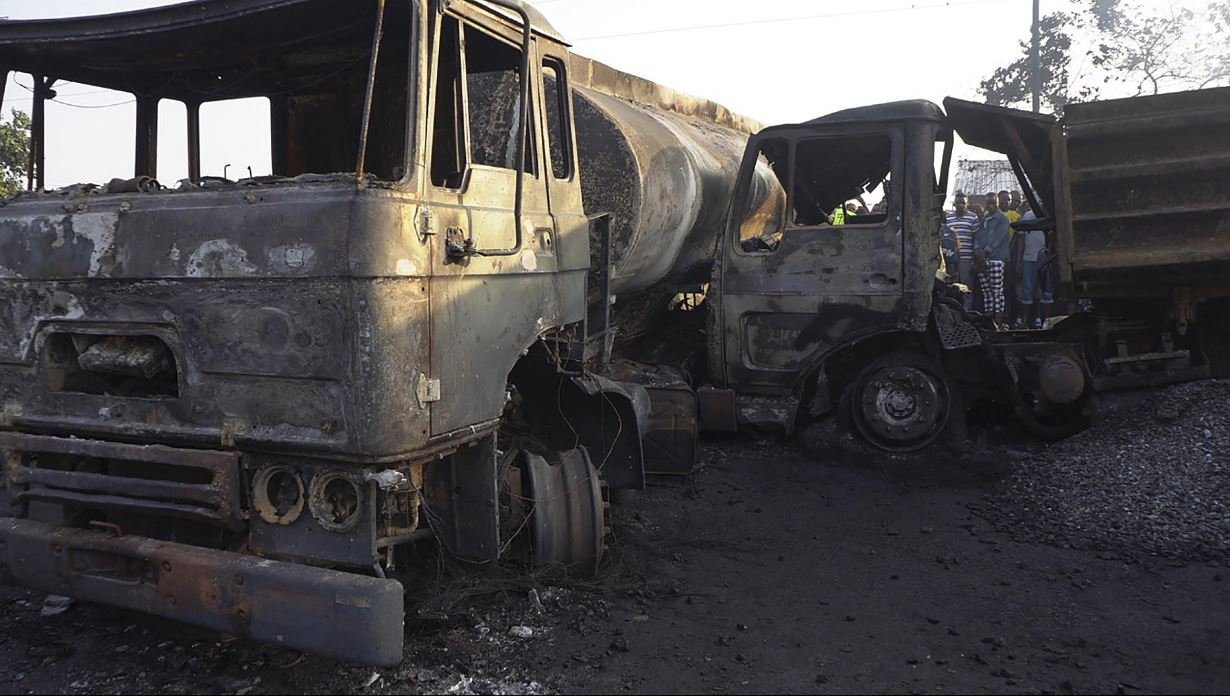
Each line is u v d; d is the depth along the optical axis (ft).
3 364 12.14
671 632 13.19
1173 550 16.24
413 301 10.53
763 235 30.22
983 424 24.82
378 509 11.21
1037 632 13.21
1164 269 21.20
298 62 13.91
